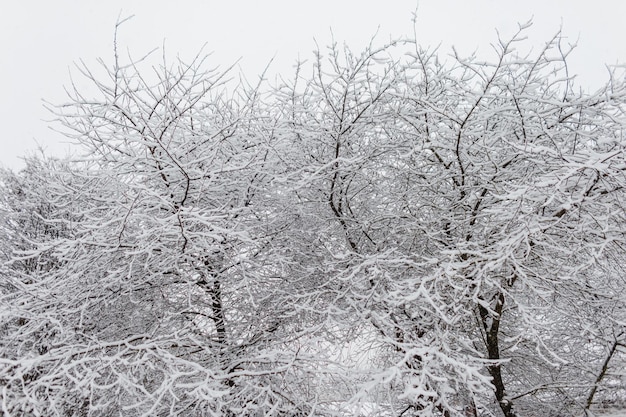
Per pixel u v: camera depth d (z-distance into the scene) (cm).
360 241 578
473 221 516
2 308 451
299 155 560
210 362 514
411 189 538
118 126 493
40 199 766
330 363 464
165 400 506
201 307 571
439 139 526
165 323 520
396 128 537
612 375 593
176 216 423
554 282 468
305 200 555
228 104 575
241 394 472
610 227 441
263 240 551
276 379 499
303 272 550
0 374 364
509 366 645
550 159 459
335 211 552
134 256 453
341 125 517
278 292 534
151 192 420
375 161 567
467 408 546
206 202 550
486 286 490
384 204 582
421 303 469
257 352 498
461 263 416
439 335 452
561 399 626
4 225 828
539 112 479
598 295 504
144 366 475
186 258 493
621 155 387
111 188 531
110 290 507
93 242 451
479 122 518
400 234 562
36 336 534
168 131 565
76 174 482
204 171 486
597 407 718
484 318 545
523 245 463
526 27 425
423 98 506
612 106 459
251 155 528
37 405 387
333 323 483
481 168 507
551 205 470
